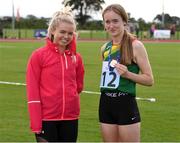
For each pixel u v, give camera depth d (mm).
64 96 5641
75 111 5773
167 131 9227
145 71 5812
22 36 64062
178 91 14586
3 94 13555
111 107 5914
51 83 5633
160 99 13000
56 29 5598
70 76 5699
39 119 5582
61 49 5672
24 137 8586
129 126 5867
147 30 70625
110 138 6008
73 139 5793
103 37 63500
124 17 5918
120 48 5879
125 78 5836
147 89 14930
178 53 34625
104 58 6023
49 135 5656
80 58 5918
